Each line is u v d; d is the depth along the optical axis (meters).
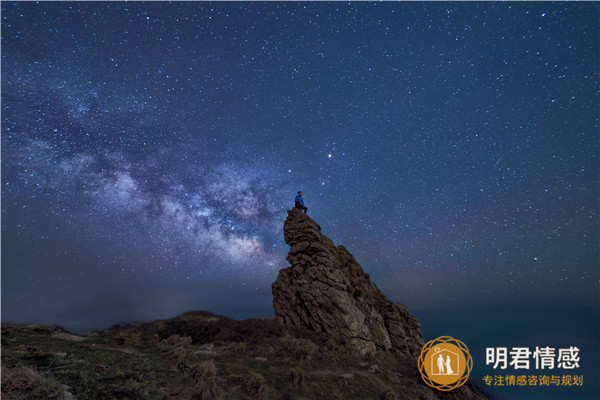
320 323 17.61
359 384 10.99
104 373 6.98
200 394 6.94
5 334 9.08
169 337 12.12
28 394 5.16
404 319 23.70
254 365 10.54
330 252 22.88
